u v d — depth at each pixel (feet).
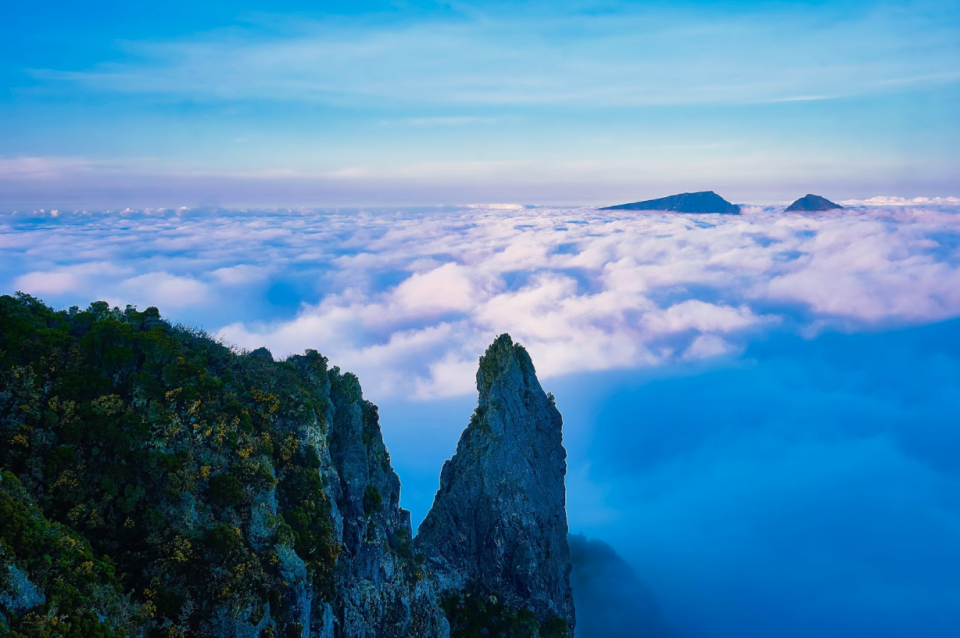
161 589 135.23
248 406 170.91
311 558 162.50
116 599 126.82
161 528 142.61
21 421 147.13
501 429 245.86
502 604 228.22
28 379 151.74
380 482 210.18
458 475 248.11
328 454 186.80
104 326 166.61
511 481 241.55
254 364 187.83
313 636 159.33
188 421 157.48
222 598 138.00
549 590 240.53
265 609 143.33
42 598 115.14
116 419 151.53
